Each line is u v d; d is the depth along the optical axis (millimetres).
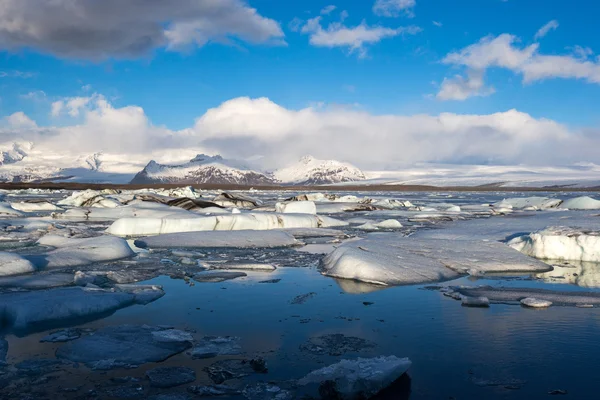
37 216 26750
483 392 4434
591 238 12406
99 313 7211
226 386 4559
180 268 11031
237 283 9430
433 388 4520
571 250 12555
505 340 5938
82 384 4648
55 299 7203
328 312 7285
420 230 20562
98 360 5250
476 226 21219
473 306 7684
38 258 10859
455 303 7859
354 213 32969
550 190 163750
